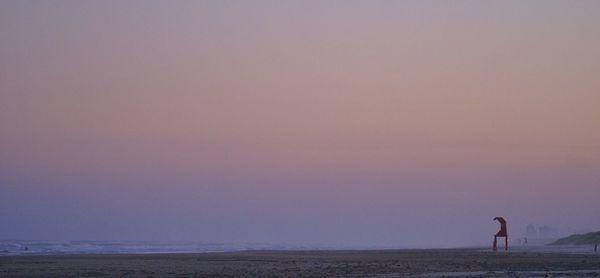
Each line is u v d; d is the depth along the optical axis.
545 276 28.91
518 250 73.38
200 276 30.73
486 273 31.77
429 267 37.88
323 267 38.50
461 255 58.09
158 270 35.78
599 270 34.16
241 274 32.06
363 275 30.83
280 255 62.28
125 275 31.73
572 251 67.81
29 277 30.48
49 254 68.56
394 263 43.34
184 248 103.50
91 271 34.84
